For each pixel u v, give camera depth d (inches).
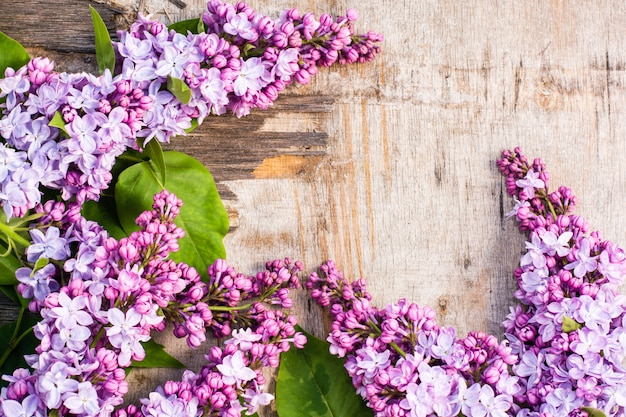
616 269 35.4
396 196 37.2
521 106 37.6
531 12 37.8
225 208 36.8
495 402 34.1
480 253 37.3
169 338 36.4
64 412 32.7
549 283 35.8
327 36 35.6
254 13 35.4
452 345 34.6
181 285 33.7
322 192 37.1
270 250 36.9
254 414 35.5
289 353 35.9
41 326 32.7
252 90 35.0
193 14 36.7
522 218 36.7
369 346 34.7
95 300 32.9
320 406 35.8
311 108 37.1
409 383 33.9
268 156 37.0
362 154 37.2
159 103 34.3
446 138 37.4
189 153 36.8
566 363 35.0
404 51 37.4
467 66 37.5
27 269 34.0
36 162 33.4
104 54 34.3
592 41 37.9
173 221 35.5
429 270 37.2
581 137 37.7
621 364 36.5
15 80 33.8
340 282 36.1
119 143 34.1
